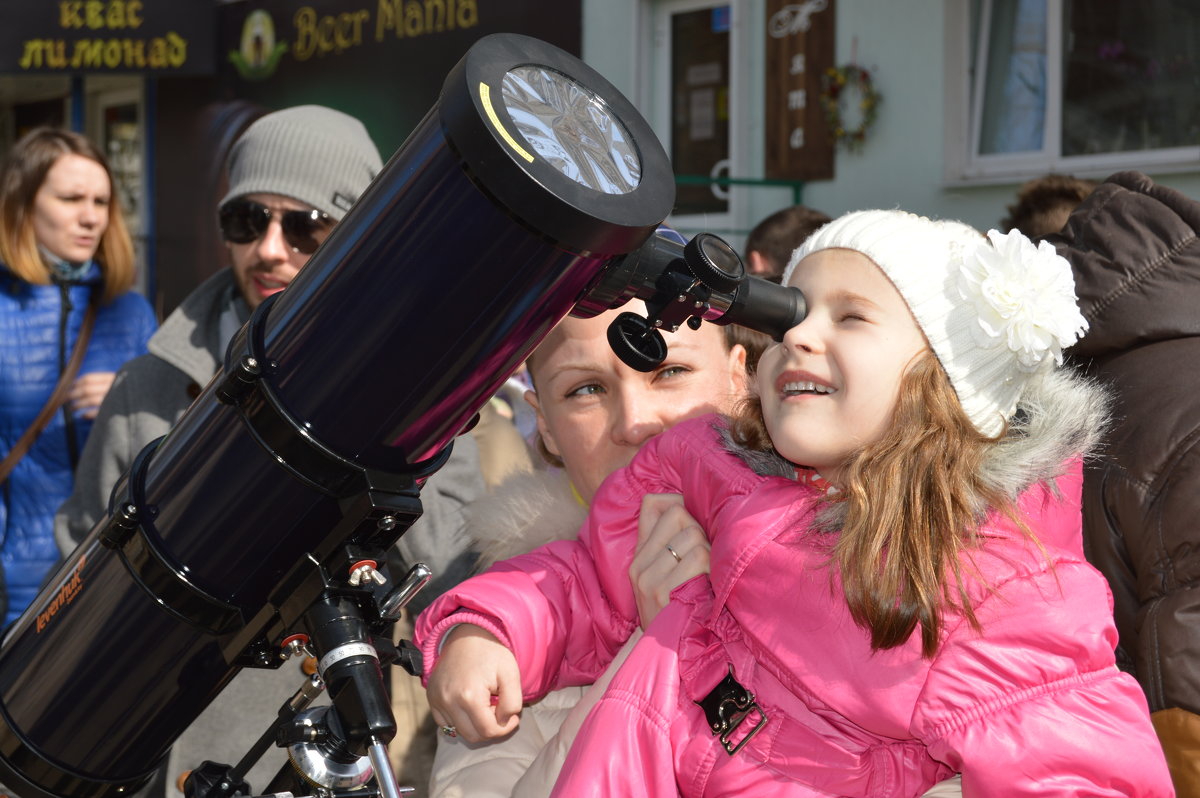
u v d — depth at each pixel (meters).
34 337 3.00
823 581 1.25
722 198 6.65
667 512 1.43
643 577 1.41
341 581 1.04
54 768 1.18
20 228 2.98
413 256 0.91
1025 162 5.38
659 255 1.02
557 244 0.88
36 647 1.18
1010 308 1.22
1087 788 1.13
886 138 5.71
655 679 1.29
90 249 3.06
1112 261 1.68
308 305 0.97
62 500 2.96
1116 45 5.18
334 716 1.07
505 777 1.47
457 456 2.15
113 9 8.20
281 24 8.55
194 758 2.00
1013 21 5.41
